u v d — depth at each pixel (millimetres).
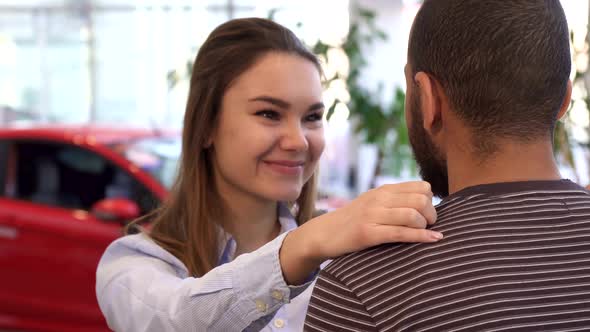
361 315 816
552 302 779
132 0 8156
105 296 1262
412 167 4875
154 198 3322
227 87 1376
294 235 979
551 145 897
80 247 3354
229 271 1022
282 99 1346
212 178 1477
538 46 853
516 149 872
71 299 3369
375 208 867
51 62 8547
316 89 1381
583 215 847
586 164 3361
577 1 3512
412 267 817
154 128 3893
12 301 3439
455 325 772
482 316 771
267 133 1354
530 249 811
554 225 830
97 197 3461
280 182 1379
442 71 892
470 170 892
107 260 1338
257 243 1495
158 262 1323
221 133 1398
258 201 1459
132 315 1148
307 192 1638
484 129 874
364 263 852
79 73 8469
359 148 6215
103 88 8320
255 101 1351
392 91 5984
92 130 3701
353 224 873
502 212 841
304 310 1407
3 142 3613
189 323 1046
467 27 868
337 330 825
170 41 8102
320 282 866
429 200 863
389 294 812
